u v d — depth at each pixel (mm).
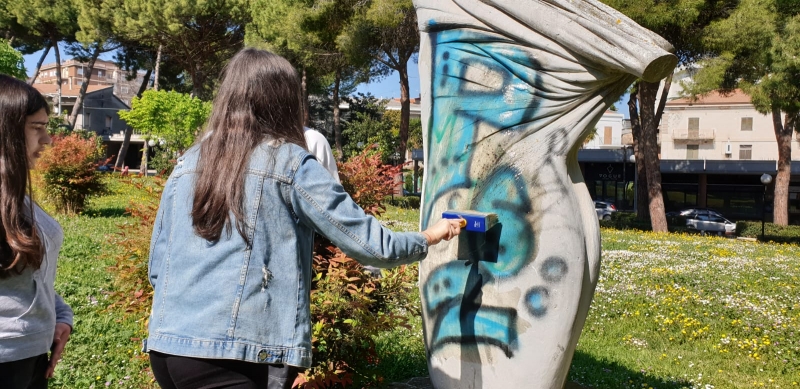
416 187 32406
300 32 22562
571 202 2590
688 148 45469
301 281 1849
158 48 31969
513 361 2598
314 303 3402
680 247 14414
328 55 24297
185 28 27906
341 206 1848
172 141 24766
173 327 1767
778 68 17406
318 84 34781
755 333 6289
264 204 1802
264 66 1948
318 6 20781
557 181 2576
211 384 1752
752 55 17953
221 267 1765
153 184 4266
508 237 2598
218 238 1775
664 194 35906
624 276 9414
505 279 2604
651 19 15508
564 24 2469
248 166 1818
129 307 3928
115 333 5340
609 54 2371
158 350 1782
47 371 2205
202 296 1753
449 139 2797
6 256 1873
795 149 43562
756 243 17703
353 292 3459
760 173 33094
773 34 16844
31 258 1905
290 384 1862
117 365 4637
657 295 7973
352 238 1836
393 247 1907
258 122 1906
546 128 2613
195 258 1791
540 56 2572
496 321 2621
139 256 3869
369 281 3682
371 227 1871
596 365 5062
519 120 2631
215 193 1782
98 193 13883
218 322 1729
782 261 12234
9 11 30672
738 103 44000
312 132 2982
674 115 45844
